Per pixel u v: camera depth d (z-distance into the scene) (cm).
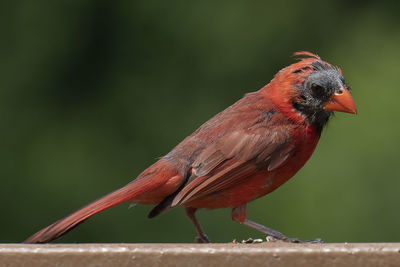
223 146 609
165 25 1498
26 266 392
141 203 616
